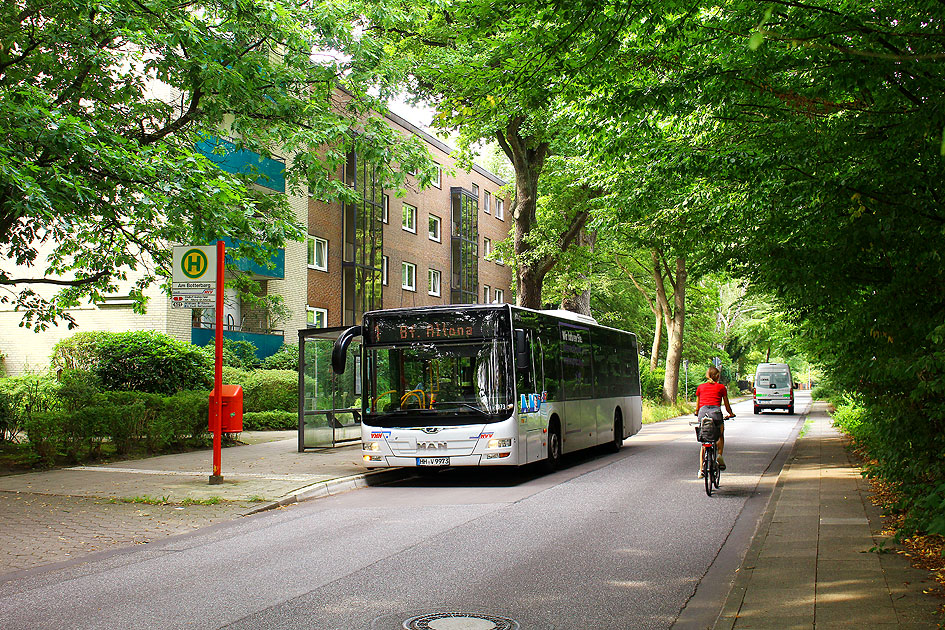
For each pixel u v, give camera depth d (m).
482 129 20.62
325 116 16.81
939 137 6.23
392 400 13.95
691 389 58.88
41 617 5.71
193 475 13.71
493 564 7.34
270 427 23.92
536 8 7.06
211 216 13.55
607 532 8.96
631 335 23.27
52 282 16.22
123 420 15.86
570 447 16.86
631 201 14.23
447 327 13.97
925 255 7.25
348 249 34.56
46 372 22.67
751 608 5.54
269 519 10.16
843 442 20.67
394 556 7.71
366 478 14.03
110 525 9.56
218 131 17.20
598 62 7.61
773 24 6.64
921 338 7.81
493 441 13.47
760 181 8.84
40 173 11.38
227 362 25.16
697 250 15.68
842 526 8.61
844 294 8.54
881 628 4.99
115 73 15.41
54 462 14.81
